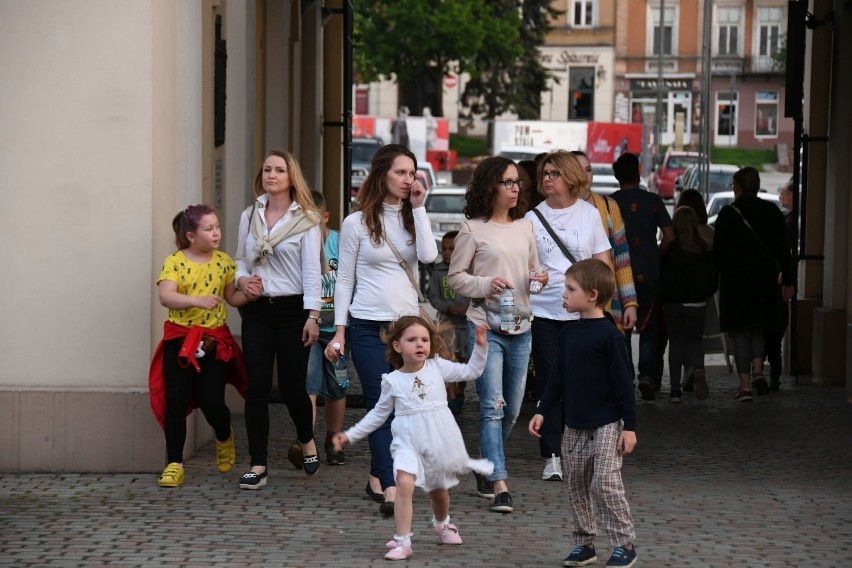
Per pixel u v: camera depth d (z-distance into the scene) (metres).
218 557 9.30
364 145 67.12
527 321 11.32
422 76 90.69
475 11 85.44
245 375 11.95
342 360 12.56
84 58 11.98
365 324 10.88
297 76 22.27
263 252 11.50
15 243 12.10
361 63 83.50
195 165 13.48
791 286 18.39
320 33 23.86
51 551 9.42
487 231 11.25
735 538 10.16
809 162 20.97
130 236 12.08
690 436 15.27
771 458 13.86
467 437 15.05
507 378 11.41
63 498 11.12
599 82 109.81
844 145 19.38
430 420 9.48
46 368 12.19
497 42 85.81
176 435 11.60
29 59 11.98
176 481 11.56
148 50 11.95
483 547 9.73
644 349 17.95
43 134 12.03
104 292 12.13
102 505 10.88
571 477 9.17
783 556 9.62
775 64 107.44
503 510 10.85
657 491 11.97
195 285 11.39
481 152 98.81
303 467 12.30
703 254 17.72
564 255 11.95
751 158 105.25
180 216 11.52
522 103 95.81
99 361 12.17
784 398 18.48
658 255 17.41
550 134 81.19
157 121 12.13
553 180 12.01
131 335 12.16
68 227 12.10
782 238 18.14
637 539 10.07
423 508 11.08
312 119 23.25
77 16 11.95
